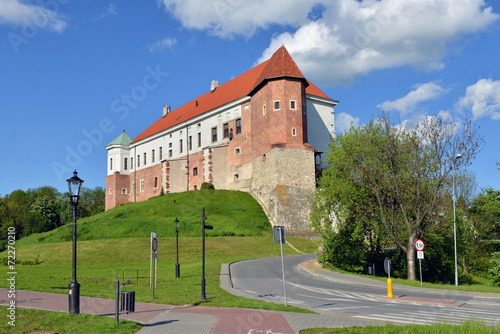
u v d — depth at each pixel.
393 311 15.98
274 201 55.94
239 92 69.44
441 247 36.25
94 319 12.40
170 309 15.49
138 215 58.34
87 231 54.28
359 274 32.03
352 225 35.31
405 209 33.44
